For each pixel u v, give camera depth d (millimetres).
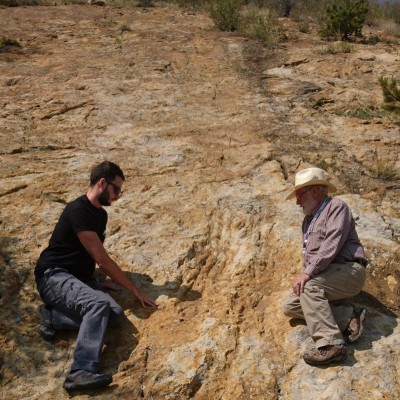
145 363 3805
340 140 7039
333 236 3750
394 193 5797
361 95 8445
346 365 3625
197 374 3697
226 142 6832
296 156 6512
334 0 13711
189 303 4363
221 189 5777
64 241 4062
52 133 7039
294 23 13586
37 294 4367
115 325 4051
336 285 3752
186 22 13008
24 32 11531
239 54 10289
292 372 3680
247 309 4262
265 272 4645
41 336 4020
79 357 3643
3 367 3795
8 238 4914
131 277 4555
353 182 5992
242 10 14117
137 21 12930
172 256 4797
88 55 10070
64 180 5863
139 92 8297
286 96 8414
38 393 3625
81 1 15680
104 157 6434
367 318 4059
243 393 3574
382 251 4777
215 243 5004
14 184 5723
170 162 6340
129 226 5152
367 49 10828
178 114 7637
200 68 9492
